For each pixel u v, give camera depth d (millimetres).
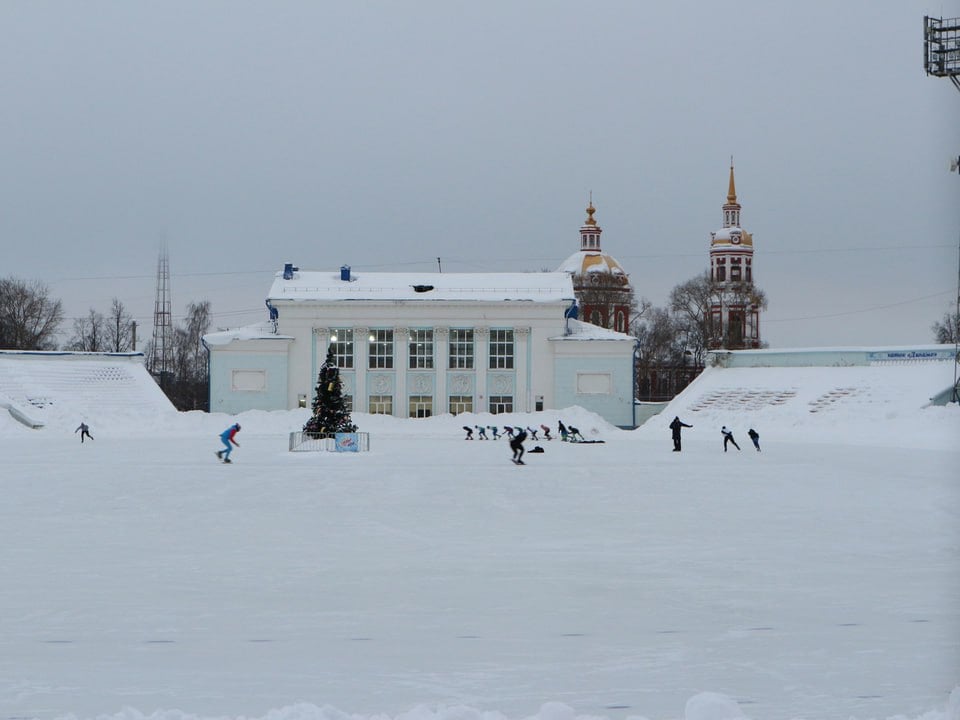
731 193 163500
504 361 97688
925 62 64562
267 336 96438
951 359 83125
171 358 144750
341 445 54844
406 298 97250
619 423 96375
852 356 87938
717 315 138375
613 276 150375
